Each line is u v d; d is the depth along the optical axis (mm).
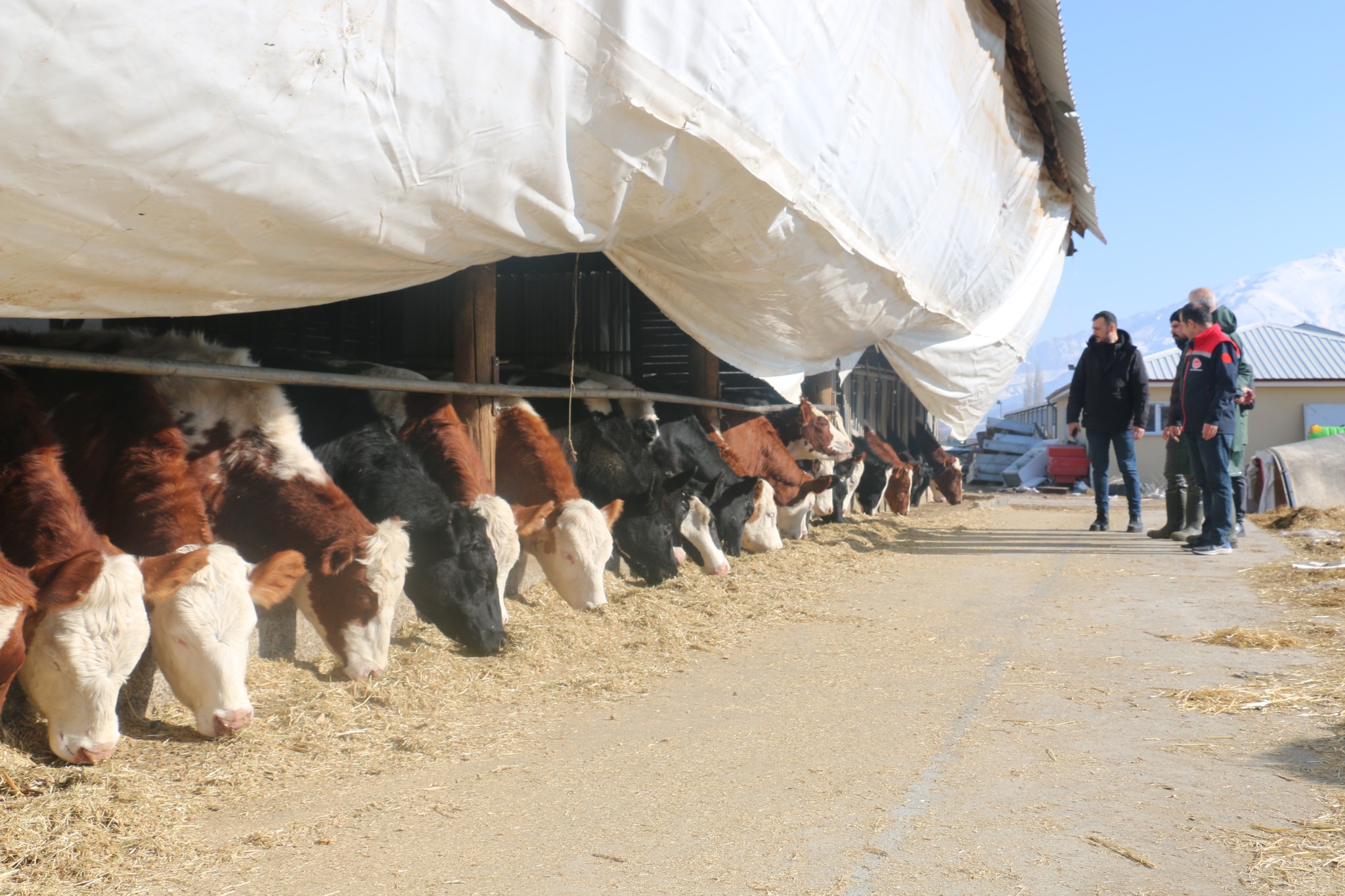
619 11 3865
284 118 2834
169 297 3197
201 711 3709
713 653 5352
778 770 3475
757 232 5621
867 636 5730
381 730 3926
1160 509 15461
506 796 3232
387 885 2580
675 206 4766
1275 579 7332
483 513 5406
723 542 8688
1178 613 6223
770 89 5000
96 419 4148
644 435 8453
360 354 11297
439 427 5770
